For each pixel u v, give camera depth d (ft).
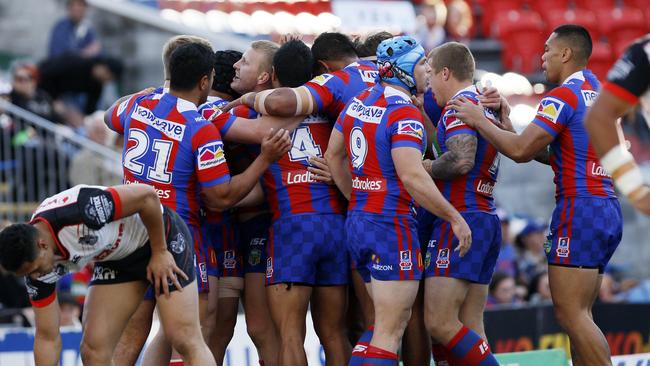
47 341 58.49
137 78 158.92
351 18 154.61
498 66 171.32
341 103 66.33
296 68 66.59
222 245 70.03
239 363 86.02
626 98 43.14
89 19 161.68
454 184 65.26
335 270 67.31
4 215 113.80
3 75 158.71
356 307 72.59
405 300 62.03
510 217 131.75
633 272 144.46
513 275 116.88
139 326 63.87
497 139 63.16
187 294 59.57
